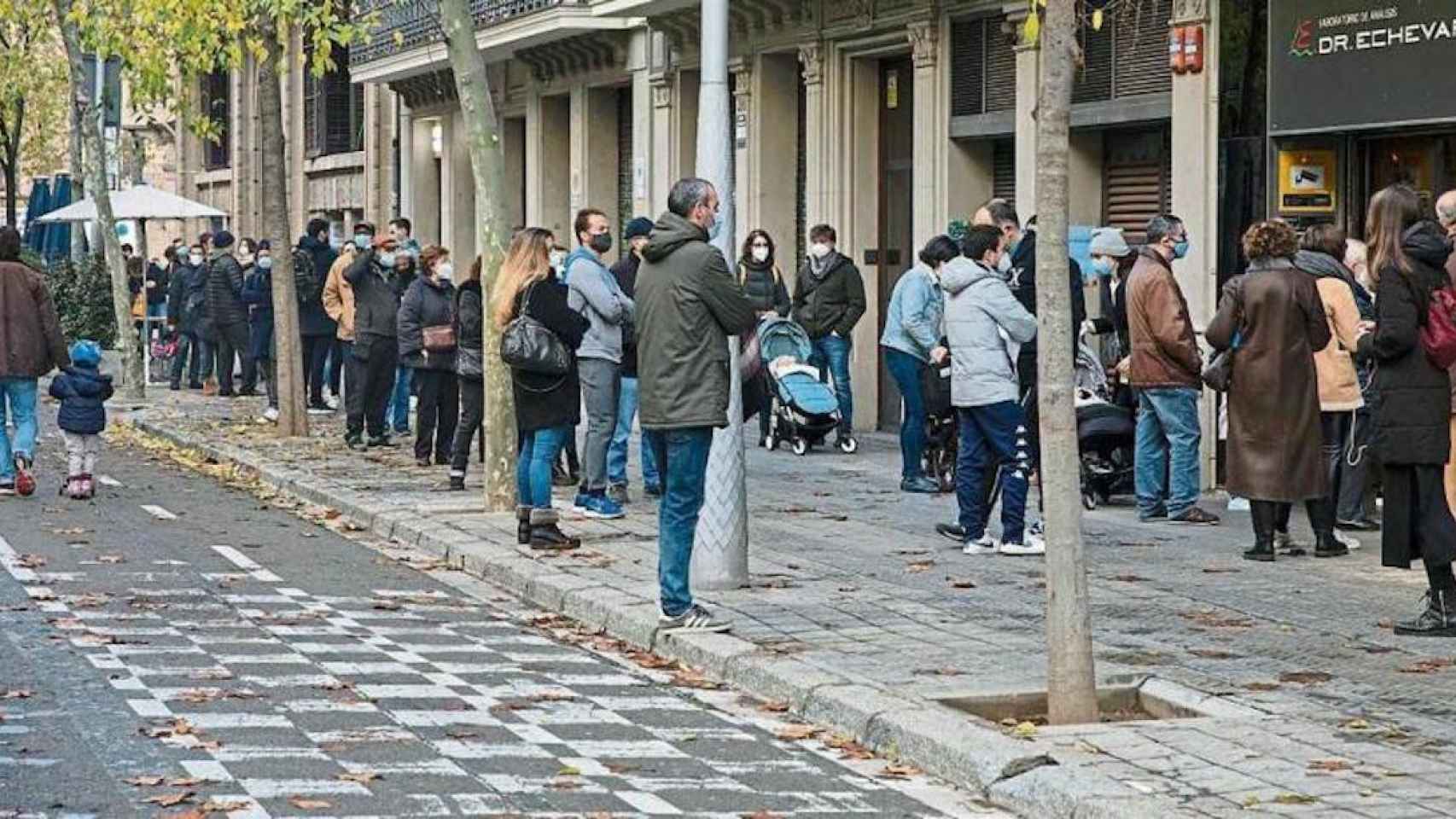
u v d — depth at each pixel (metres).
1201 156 32.12
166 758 15.09
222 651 19.56
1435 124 28.64
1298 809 13.36
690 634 19.80
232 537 28.34
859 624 20.41
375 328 40.31
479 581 24.80
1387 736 15.40
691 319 19.86
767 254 39.75
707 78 22.52
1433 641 19.44
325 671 18.66
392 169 73.31
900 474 34.97
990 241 25.06
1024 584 23.02
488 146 30.25
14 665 18.61
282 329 42.94
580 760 15.38
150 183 97.06
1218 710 16.31
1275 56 30.81
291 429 42.97
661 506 20.55
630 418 30.89
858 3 42.50
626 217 58.00
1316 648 19.06
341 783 14.40
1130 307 28.09
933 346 31.67
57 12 54.69
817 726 16.84
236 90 86.38
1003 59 38.44
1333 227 27.16
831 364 39.12
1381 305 19.44
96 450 32.88
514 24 55.88
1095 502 30.17
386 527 28.95
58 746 15.38
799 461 37.31
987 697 16.78
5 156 87.19
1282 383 24.22
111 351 69.00
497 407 29.91
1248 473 24.39
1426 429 19.41
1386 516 19.70
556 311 25.70
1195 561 24.59
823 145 44.34
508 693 17.94
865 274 44.06
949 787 14.97
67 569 24.73
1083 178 36.22
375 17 41.78
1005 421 25.03
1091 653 16.27
